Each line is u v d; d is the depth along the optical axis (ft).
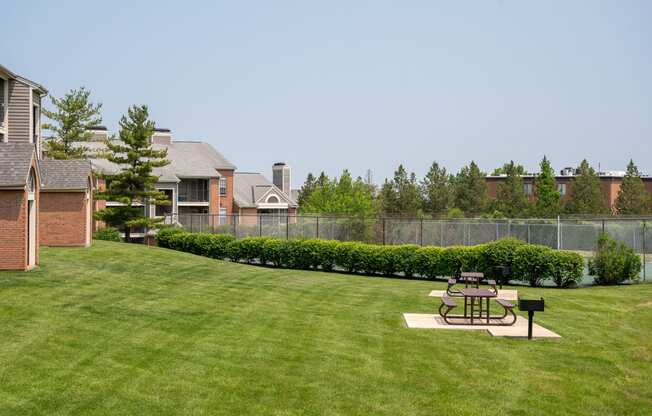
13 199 64.08
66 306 51.21
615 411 32.89
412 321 54.13
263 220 197.36
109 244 103.71
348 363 40.29
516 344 46.55
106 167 169.37
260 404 32.53
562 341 47.73
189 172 195.11
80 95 152.76
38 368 35.53
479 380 37.47
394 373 38.47
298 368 38.83
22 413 29.32
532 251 84.79
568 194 248.32
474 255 89.66
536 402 33.91
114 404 31.27
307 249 107.45
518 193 222.48
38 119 106.63
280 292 69.05
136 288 63.21
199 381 35.50
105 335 43.75
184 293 63.41
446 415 31.78
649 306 64.80
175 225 148.77
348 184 219.00
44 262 72.59
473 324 53.16
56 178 92.79
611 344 47.11
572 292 76.79
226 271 85.30
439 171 229.86
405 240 127.65
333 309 59.77
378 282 85.61
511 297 71.26
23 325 44.24
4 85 97.60
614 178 246.68
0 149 66.03
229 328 48.85
